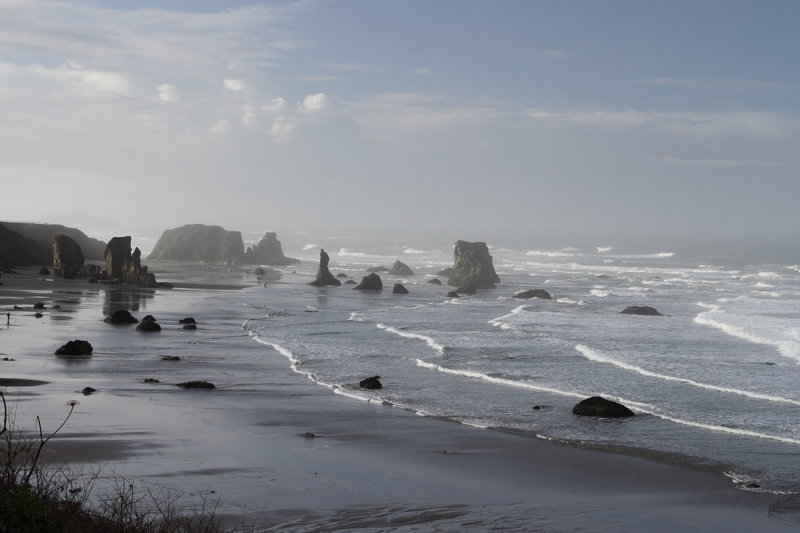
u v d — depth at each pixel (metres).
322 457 19.17
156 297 67.88
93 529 11.12
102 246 138.12
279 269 129.25
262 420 23.09
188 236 146.88
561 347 41.25
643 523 14.95
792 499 16.73
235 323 50.44
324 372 32.44
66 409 22.81
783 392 29.30
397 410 25.31
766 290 94.50
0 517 9.76
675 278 119.12
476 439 21.67
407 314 60.03
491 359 36.75
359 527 14.05
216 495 15.54
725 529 14.77
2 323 44.34
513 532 14.16
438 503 15.77
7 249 106.62
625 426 23.55
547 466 19.06
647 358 37.66
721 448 21.06
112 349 36.41
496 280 100.69
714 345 43.09
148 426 21.36
